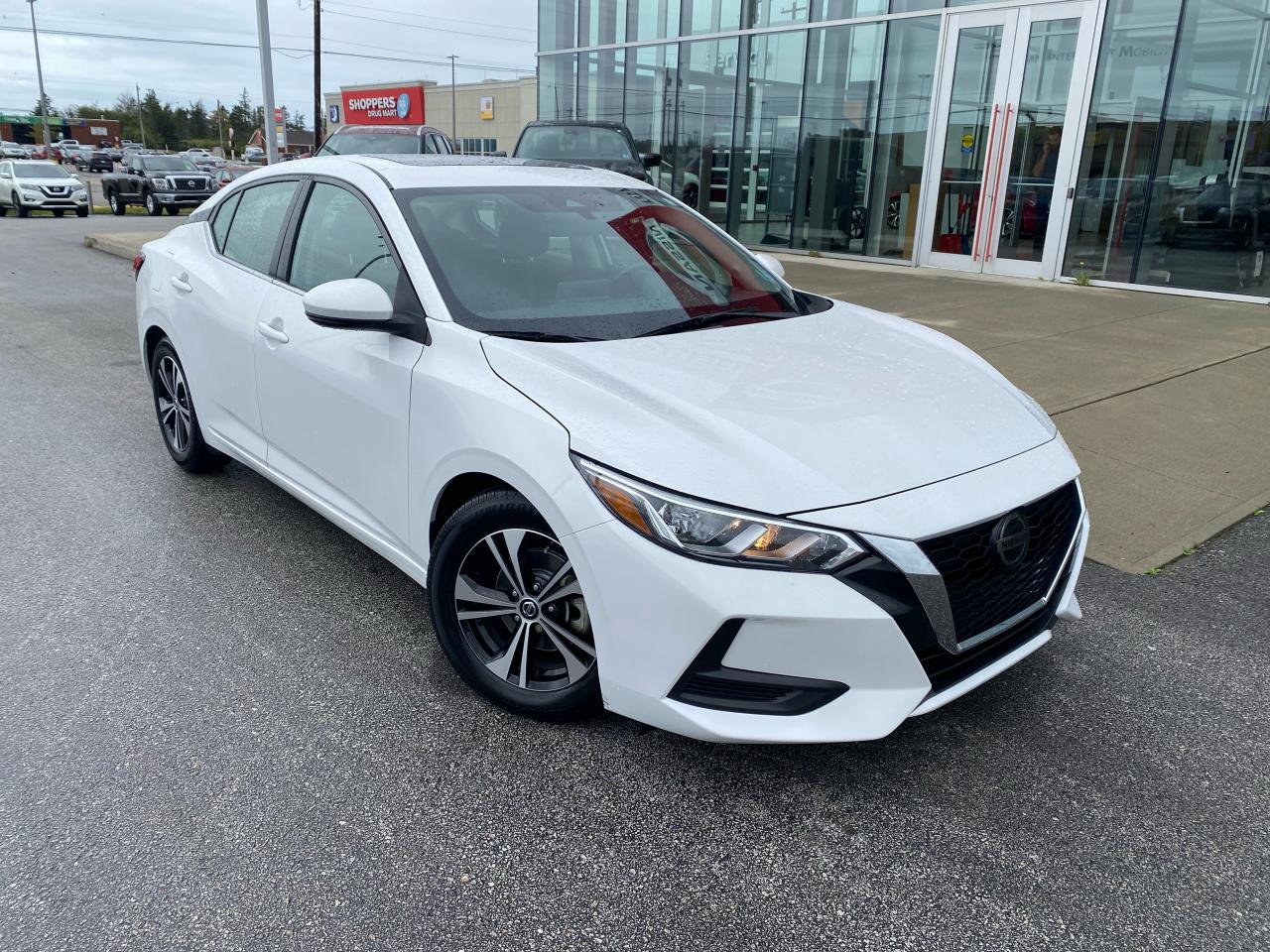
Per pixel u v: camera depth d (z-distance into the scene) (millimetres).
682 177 16969
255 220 4242
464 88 64000
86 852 2377
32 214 28109
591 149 12016
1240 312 9609
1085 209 11594
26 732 2863
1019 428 2889
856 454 2500
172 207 27953
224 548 4203
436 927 2168
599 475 2455
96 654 3322
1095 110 11305
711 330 3262
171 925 2154
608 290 3416
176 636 3453
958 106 12781
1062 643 3465
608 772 2719
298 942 2115
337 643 3420
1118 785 2682
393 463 3180
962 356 3449
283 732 2889
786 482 2365
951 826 2510
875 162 14016
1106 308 9750
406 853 2395
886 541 2316
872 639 2318
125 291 11531
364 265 3432
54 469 5207
